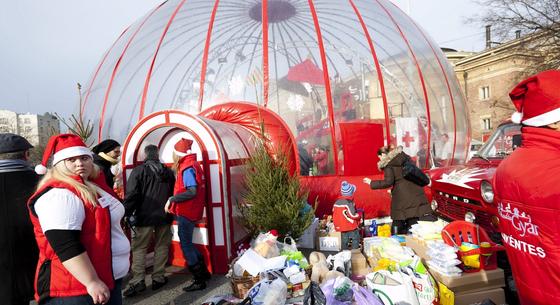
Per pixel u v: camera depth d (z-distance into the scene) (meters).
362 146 7.00
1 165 2.83
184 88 7.25
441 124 8.38
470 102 32.34
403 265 3.34
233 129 5.89
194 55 7.49
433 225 4.03
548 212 1.47
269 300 2.89
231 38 7.52
